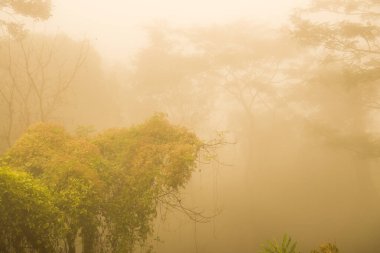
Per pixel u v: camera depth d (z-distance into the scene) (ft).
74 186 31.60
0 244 27.68
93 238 36.19
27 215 27.78
